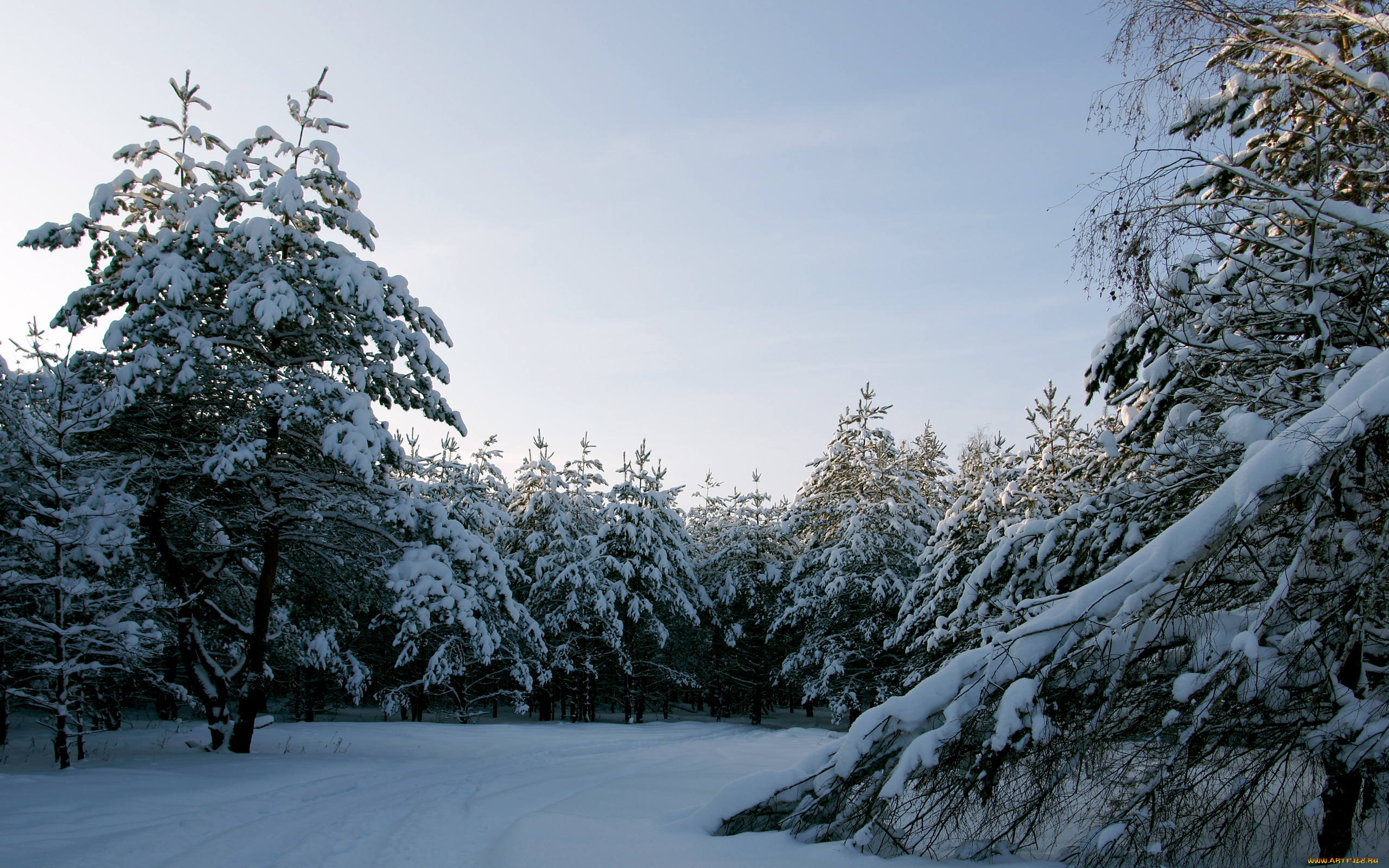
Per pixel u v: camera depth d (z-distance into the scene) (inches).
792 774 275.9
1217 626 238.5
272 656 805.9
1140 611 230.7
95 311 486.9
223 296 501.0
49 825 275.4
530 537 1138.7
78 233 470.9
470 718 1073.5
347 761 503.2
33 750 583.8
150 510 503.8
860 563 973.2
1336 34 264.7
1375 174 244.4
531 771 483.5
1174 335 276.1
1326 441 208.5
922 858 234.5
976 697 245.0
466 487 1049.5
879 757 256.2
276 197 482.6
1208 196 284.0
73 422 449.7
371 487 525.0
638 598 1086.4
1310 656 218.1
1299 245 264.7
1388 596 217.0
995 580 379.2
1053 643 244.4
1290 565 214.8
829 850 240.2
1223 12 246.8
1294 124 276.2
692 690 1339.8
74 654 471.2
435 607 518.3
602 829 271.6
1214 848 212.5
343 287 482.9
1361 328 257.3
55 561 441.7
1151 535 297.6
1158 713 237.3
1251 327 288.2
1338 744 202.7
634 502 1199.6
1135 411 329.4
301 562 596.1
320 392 479.2
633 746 677.9
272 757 502.3
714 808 273.7
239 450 456.1
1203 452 272.2
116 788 350.9
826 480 1127.6
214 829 289.4
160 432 510.6
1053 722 233.5
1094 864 213.8
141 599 475.5
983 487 590.2
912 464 1315.2
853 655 954.1
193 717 970.1
